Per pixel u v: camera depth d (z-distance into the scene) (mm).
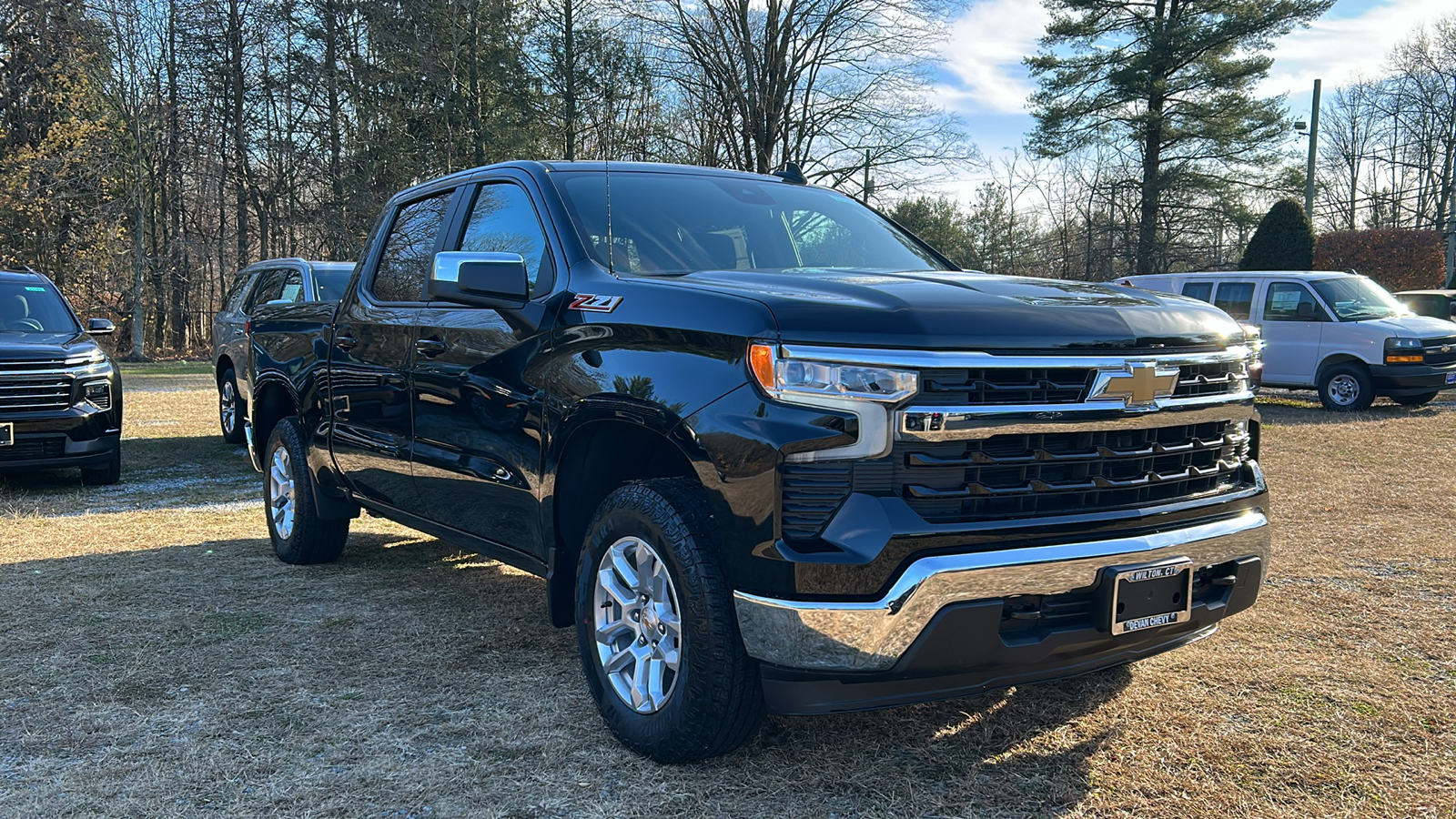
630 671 3084
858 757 2959
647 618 2965
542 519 3318
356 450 4609
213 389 18344
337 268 10406
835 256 3895
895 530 2441
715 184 4086
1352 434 10859
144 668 3770
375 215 33500
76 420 7730
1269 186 35000
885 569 2439
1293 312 14039
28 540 6066
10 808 2672
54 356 7691
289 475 5426
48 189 30250
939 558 2459
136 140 32812
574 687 3582
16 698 3467
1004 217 48594
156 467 9242
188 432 11859
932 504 2510
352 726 3229
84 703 3416
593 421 3072
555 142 36969
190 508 7199
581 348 3139
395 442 4246
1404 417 12641
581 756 2994
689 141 31078
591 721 3271
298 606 4609
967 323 2568
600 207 3631
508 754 3010
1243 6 32125
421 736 3148
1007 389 2541
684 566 2746
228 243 37844
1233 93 33500
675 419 2746
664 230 3627
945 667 2520
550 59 36562
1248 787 2766
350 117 34125
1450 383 13227
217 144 33594
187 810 2666
